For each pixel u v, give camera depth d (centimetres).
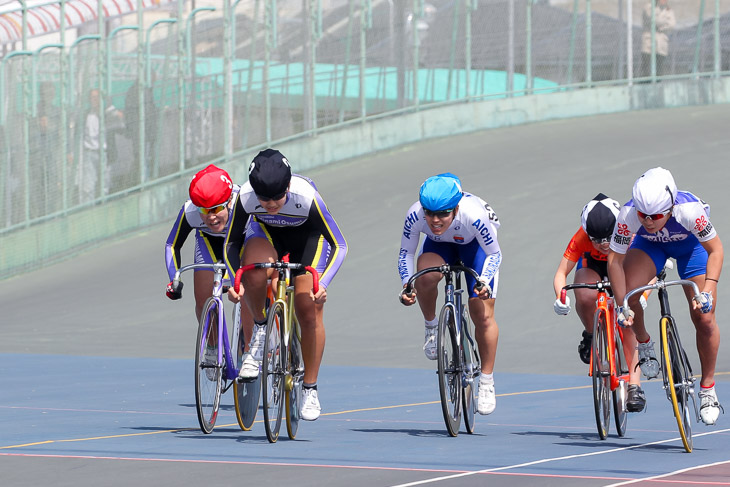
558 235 4991
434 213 1952
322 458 1712
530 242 4938
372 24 6850
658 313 3975
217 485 1471
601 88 7344
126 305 4778
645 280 1980
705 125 6750
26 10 6341
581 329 3891
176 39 6406
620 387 1984
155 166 6381
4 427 2097
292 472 1575
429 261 2127
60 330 4347
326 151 6656
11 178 5791
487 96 7131
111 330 4316
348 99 6775
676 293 4191
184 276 5166
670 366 1756
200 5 6544
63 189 6022
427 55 6969
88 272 5606
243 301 2091
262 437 1969
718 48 7500
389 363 3381
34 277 5672
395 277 4712
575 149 6384
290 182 1939
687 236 1944
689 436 1780
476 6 7125
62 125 6066
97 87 6178
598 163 6044
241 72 6556
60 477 1536
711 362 1903
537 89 7194
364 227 5428
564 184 5722
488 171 6106
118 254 5875
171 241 2239
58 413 2325
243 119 6544
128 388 2798
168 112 6400
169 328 4328
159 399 2581
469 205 2052
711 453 1767
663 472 1566
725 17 7450
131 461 1677
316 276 1916
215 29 6506
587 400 2541
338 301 4497
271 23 6594
